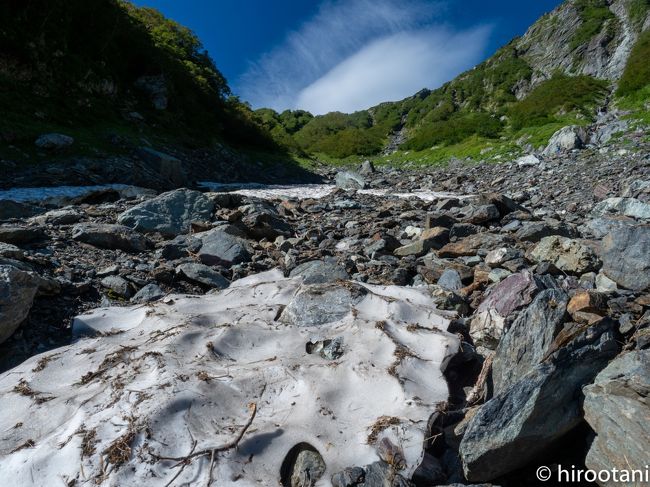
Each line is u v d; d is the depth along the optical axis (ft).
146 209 32.78
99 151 65.98
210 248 26.86
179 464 10.37
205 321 17.07
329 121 307.58
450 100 244.63
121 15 110.32
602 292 17.61
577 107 138.51
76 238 26.43
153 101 102.37
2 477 10.25
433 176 94.27
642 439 9.41
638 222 33.30
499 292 17.42
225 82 151.43
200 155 97.50
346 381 13.25
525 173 78.13
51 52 81.71
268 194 68.13
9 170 53.98
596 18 225.76
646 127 87.25
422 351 14.92
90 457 10.43
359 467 10.65
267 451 11.05
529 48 259.39
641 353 10.60
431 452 11.45
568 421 10.69
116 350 14.88
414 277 24.66
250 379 13.17
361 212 46.55
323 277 22.11
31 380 13.75
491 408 10.73
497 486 10.44
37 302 18.51
